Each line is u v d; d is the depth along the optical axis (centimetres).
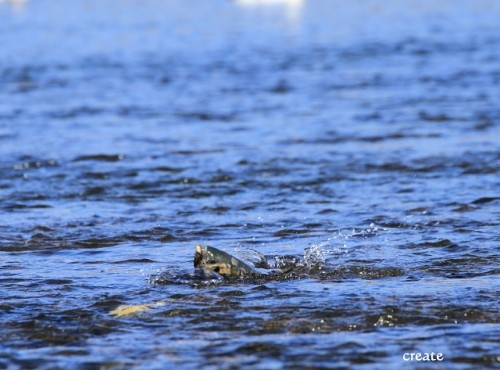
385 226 4691
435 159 6444
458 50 13988
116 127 8188
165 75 12044
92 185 5881
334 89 10381
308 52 14462
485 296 3459
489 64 12144
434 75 11288
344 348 2967
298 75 11731
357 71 11950
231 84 11050
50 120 8606
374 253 4138
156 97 10106
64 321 3266
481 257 4028
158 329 3169
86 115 8900
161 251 4278
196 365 2853
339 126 7981
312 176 6028
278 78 11506
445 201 5225
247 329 3150
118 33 18412
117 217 5016
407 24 19075
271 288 3616
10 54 15012
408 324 3183
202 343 3030
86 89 10819
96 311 3375
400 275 3794
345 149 6938
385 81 10912
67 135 7781
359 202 5275
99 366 2858
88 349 2997
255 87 10750
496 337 3044
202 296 3522
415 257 4062
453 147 6856
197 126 8194
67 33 18638
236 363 2864
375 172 6112
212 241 4462
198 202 5372
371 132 7625
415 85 10475
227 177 6038
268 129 7950
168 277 3797
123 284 3725
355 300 3431
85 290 3650
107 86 11056
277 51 14762
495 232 4484
